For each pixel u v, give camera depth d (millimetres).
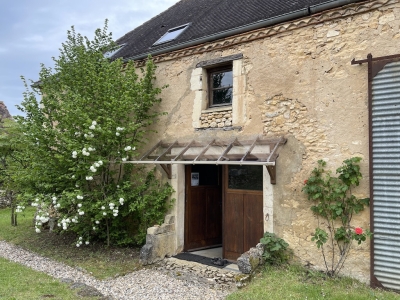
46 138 7223
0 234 9516
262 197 6199
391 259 4648
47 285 5277
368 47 5047
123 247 7672
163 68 7758
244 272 5219
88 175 6848
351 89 5172
